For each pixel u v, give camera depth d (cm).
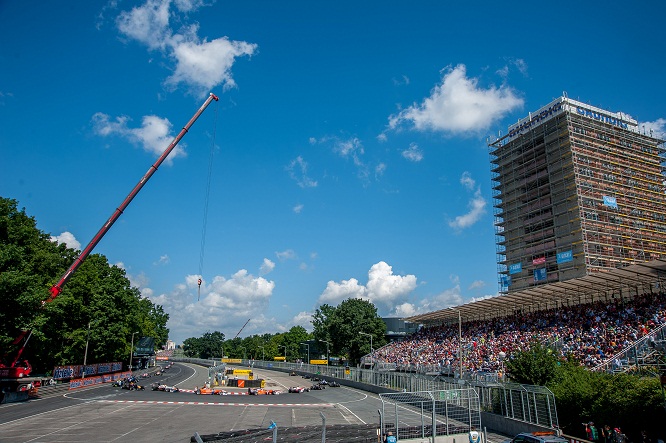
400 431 2816
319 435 2806
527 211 10300
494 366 5275
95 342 7850
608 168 9775
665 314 4538
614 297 5906
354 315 11338
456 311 7619
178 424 3731
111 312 8000
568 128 9662
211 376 8231
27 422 3725
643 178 10188
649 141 10781
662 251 9688
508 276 10519
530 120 10719
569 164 9488
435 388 4431
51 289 5306
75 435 3212
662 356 3466
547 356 3619
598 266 8812
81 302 7662
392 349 8975
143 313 13000
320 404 5256
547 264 9531
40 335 5328
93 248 5594
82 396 5597
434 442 2723
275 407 4959
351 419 4031
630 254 9269
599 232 9088
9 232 5659
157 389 6625
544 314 6341
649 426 2527
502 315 7544
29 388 5300
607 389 2883
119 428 3509
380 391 6353
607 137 10138
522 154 10625
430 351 7488
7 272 4769
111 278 8394
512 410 3322
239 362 17950
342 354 11925
